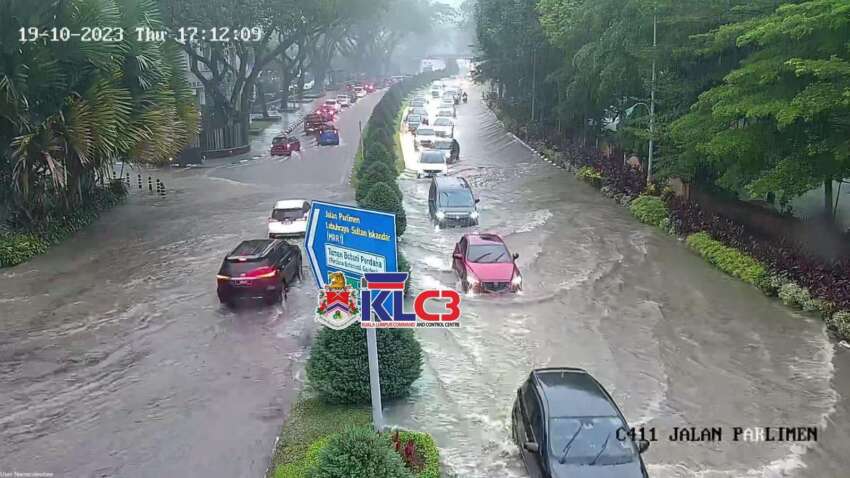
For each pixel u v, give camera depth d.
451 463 10.56
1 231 22.67
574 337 15.63
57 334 15.87
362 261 9.64
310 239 9.83
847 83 16.47
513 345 15.17
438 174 38.78
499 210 29.56
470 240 19.83
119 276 20.44
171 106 28.92
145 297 18.52
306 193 33.59
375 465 8.06
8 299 18.31
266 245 18.47
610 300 18.09
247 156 48.50
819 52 18.02
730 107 19.06
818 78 17.62
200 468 10.35
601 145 41.19
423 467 9.73
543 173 39.81
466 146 51.91
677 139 24.03
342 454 8.12
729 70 24.78
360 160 40.78
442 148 44.47
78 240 24.77
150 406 12.38
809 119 17.11
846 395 12.88
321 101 88.06
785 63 16.95
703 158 24.16
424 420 11.81
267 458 10.58
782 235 21.48
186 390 13.01
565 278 19.94
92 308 17.64
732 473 10.38
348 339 11.77
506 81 61.31
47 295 18.66
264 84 91.00
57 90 23.11
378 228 9.45
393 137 49.09
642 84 30.38
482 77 64.50
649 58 26.36
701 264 21.44
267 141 56.47
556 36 36.88
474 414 12.09
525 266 21.11
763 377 13.64
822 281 17.42
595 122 43.31
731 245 21.81
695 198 27.75
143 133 25.59
